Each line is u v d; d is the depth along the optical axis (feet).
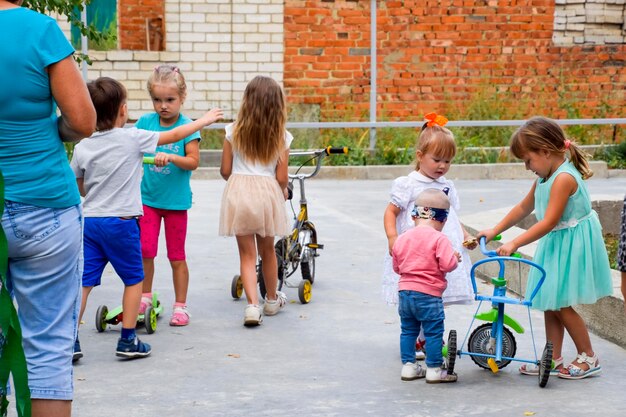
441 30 66.28
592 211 20.72
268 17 64.08
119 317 24.16
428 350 20.07
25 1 25.89
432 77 66.49
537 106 67.62
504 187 56.95
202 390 19.54
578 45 67.77
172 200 25.08
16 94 13.96
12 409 17.99
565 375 20.49
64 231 14.53
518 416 17.99
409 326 20.33
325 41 64.95
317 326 25.02
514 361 21.80
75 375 20.52
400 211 21.80
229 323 25.34
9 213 14.11
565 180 19.98
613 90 68.39
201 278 30.89
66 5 26.94
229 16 63.67
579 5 67.21
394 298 21.68
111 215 21.42
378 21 65.57
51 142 14.44
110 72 63.05
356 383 20.10
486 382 20.24
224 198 25.35
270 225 25.09
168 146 25.08
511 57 67.15
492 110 66.64
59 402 14.71
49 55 14.05
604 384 20.11
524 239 20.03
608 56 68.08
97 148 21.57
